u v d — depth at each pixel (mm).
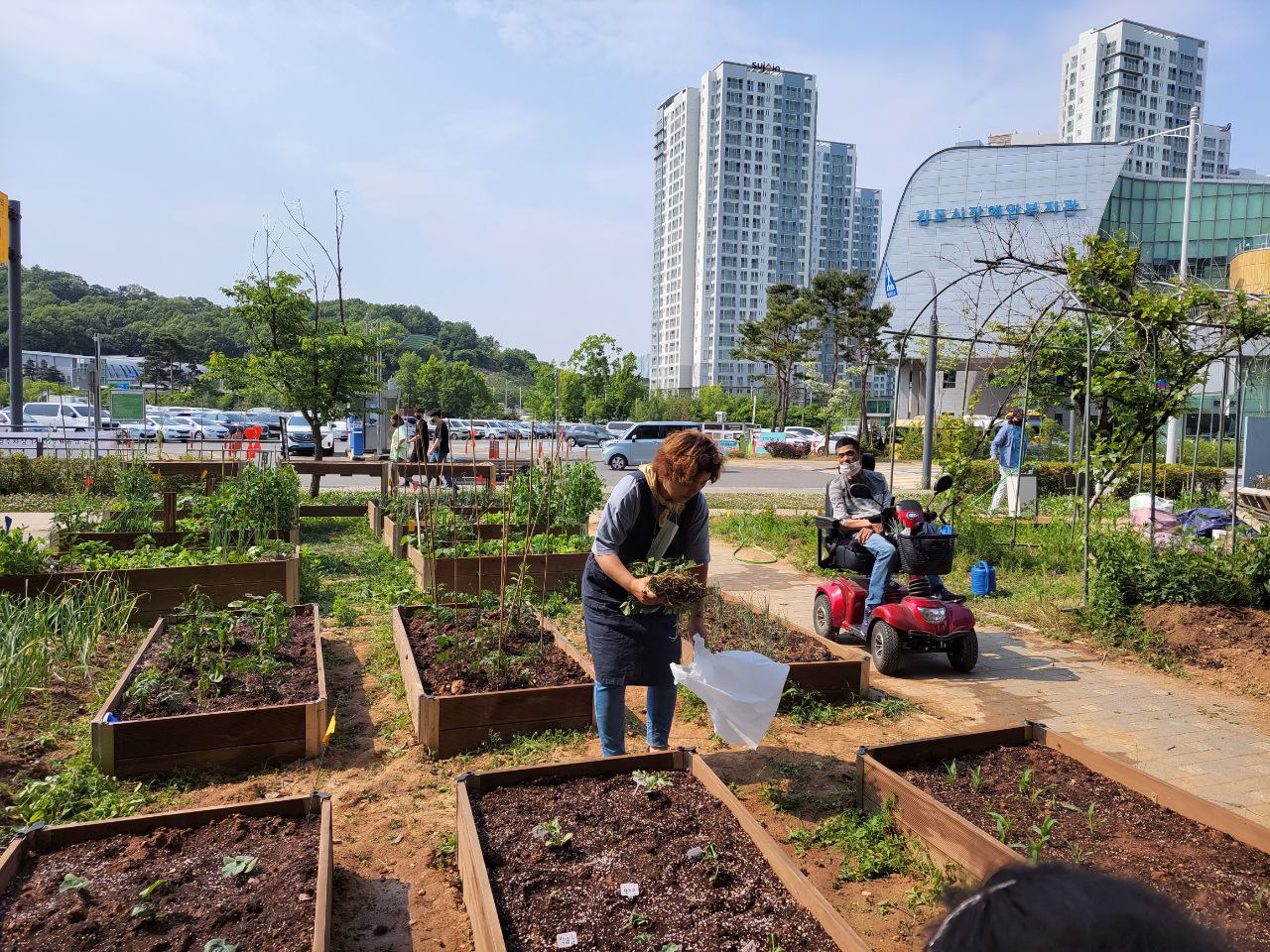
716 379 123312
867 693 5453
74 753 4105
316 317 15633
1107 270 9219
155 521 9852
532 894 2697
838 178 131125
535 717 4539
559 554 7824
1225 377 14188
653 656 3752
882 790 3586
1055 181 45156
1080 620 7207
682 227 124688
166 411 41438
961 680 5910
